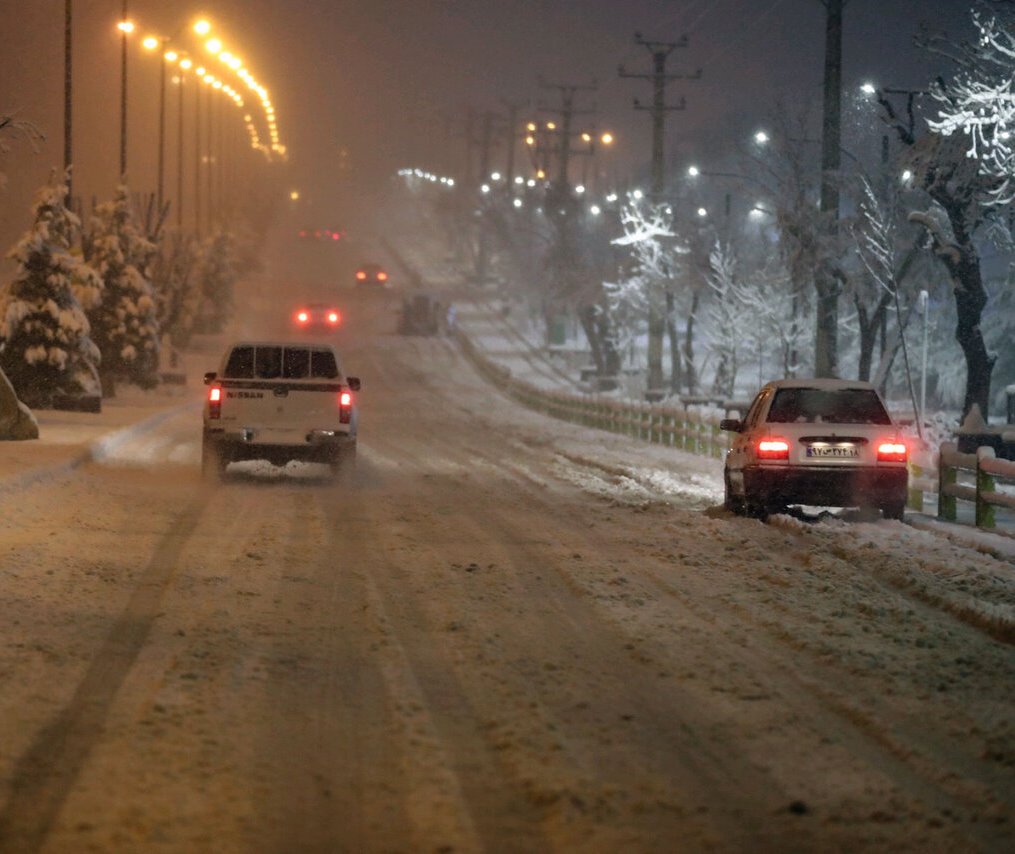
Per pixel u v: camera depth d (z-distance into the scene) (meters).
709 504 58.09
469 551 41.53
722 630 29.67
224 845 16.16
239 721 21.59
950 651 27.56
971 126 66.69
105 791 17.91
